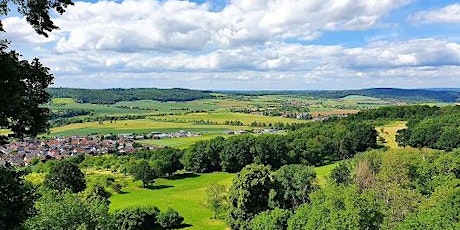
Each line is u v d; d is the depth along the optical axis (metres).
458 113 175.00
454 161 92.94
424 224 49.91
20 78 20.62
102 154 197.00
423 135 155.50
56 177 113.25
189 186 133.50
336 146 171.38
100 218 47.50
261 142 158.12
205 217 96.75
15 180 22.09
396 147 167.62
